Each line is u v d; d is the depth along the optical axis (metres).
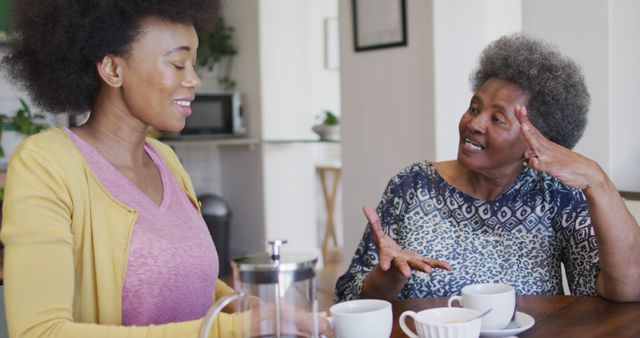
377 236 1.50
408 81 3.43
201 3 1.27
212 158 5.75
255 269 0.94
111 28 1.21
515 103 1.68
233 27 5.36
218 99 5.14
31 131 4.39
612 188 1.51
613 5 2.42
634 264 1.52
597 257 1.66
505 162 1.69
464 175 1.81
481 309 1.29
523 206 1.75
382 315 1.17
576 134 1.78
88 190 1.19
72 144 1.21
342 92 3.85
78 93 1.28
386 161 3.60
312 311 0.97
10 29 1.30
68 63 1.25
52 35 1.23
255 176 5.26
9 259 1.09
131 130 1.28
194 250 1.28
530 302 1.56
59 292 1.08
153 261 1.22
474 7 3.35
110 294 1.19
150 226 1.23
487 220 1.76
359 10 3.67
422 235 1.77
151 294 1.22
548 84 1.68
